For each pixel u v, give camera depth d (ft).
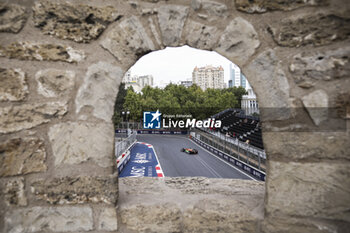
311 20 4.17
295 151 4.25
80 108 4.55
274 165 4.36
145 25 4.54
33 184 4.51
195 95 127.34
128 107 116.57
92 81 4.55
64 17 4.45
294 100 4.26
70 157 4.53
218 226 4.56
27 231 4.55
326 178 4.12
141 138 99.81
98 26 4.50
